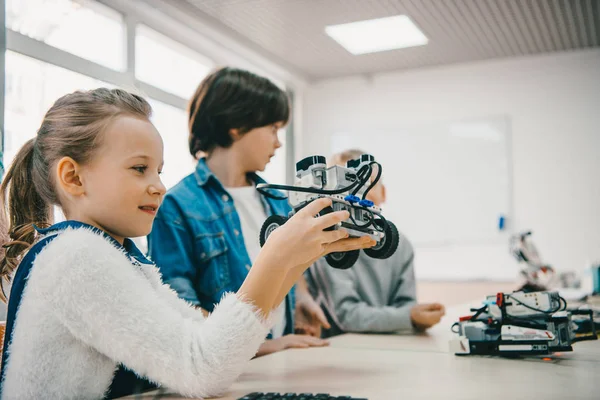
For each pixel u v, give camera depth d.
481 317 1.03
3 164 1.91
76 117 0.71
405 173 4.59
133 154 0.70
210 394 0.65
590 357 0.94
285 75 4.54
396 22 3.39
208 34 3.60
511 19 3.35
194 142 1.49
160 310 0.66
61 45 2.79
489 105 4.37
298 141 4.82
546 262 4.15
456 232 4.41
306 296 1.63
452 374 0.80
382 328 1.40
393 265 1.67
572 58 4.14
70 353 0.64
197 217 1.34
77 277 0.62
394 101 4.66
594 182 4.08
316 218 0.69
